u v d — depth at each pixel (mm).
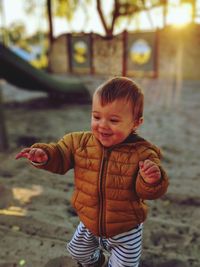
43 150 1463
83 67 13406
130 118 1398
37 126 6438
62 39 13289
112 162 1448
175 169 4086
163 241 2443
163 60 14648
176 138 5652
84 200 1513
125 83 1397
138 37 14594
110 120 1383
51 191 3283
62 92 8766
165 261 2195
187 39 14258
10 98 10125
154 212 2932
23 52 21297
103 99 1374
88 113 7828
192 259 2229
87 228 1565
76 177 1541
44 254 2201
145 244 2389
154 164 1311
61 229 2516
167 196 3250
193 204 3115
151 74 14594
